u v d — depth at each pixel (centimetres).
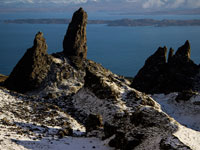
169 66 8069
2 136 2423
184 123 5303
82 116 4884
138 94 5594
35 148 2350
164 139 2530
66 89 7869
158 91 7706
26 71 8031
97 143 3047
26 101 4541
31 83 8025
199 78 7694
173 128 2741
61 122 3938
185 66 7900
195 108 5634
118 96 5366
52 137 3005
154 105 5556
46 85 7994
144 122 2911
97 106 5078
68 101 5647
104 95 5284
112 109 4800
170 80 7781
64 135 3262
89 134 3441
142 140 2688
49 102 5491
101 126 3625
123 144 2725
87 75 5972
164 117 2911
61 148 2589
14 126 3059
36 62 8144
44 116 3984
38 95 7556
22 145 2325
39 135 2923
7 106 3950
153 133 2711
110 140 2959
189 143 2508
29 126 3266
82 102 5406
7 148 2086
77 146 2811
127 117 3183
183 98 6056
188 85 7556
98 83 5562
